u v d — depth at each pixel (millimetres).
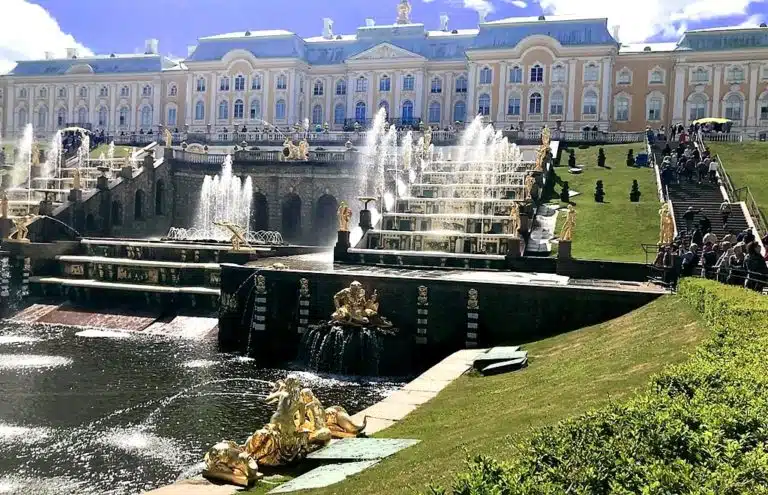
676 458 7035
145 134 95188
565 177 57344
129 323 37875
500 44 91250
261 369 28609
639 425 7938
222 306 32719
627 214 44812
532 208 45000
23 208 56656
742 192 46875
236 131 89750
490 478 6715
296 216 63406
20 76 113812
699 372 10383
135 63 110188
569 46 88375
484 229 44625
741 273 24875
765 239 28875
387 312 29812
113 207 56750
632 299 27188
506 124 91125
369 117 97750
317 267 35938
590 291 27656
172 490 13414
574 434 8180
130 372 27547
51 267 44062
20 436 19547
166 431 20125
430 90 96375
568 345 24375
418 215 46062
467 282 28969
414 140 77500
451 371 23344
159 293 39344
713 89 86625
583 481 6750
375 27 101438
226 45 103938
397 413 18156
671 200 45438
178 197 63938
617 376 15797
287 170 62406
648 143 64938
